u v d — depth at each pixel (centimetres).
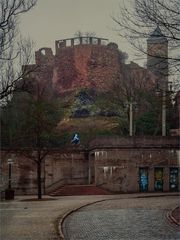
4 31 2606
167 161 6681
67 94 13362
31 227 2598
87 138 9881
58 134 8500
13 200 5172
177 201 4319
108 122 10300
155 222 2742
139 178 6619
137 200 4584
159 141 6681
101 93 12800
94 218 3023
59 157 6994
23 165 6744
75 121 10975
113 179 6562
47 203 4497
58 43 14425
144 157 6644
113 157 6600
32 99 6209
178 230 2403
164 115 6912
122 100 9150
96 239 2139
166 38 2342
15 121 6694
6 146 6706
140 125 8400
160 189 6650
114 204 4075
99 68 13512
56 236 2238
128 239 2116
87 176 7100
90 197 5459
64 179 6981
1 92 2888
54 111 9206
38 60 7812
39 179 5441
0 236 2255
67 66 13950
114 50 13262
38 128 5906
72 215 3259
